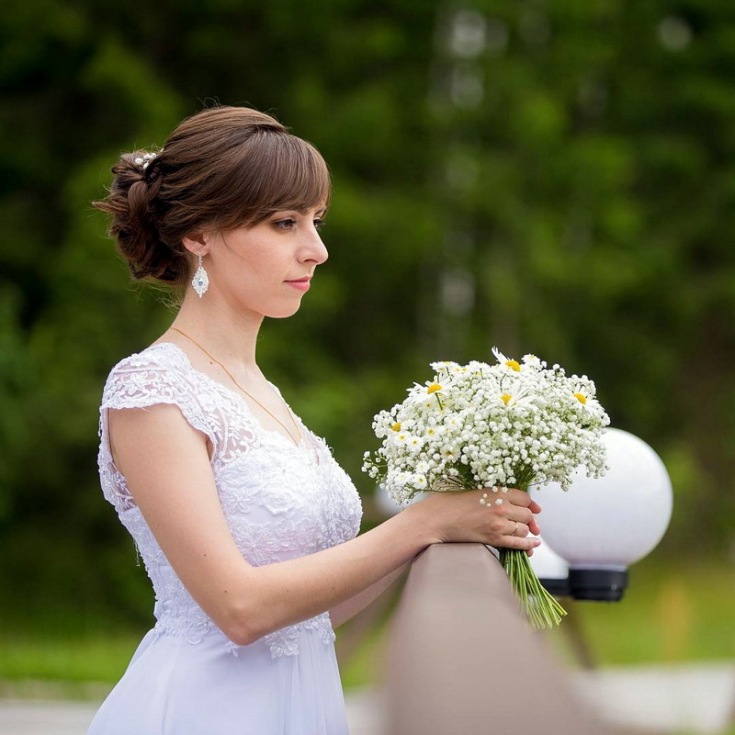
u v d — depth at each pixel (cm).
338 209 1772
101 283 1600
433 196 1895
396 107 1895
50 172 1777
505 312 1914
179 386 224
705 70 2117
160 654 231
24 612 1602
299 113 1842
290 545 230
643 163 2084
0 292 1634
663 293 2089
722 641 998
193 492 216
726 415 2139
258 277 234
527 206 1934
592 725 125
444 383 221
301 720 233
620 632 1027
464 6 1945
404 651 134
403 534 212
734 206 2083
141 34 1867
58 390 1589
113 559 1647
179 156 234
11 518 1662
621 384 2123
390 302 1958
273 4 1870
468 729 125
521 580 213
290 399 1650
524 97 1917
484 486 215
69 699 891
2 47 1750
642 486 256
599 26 2073
